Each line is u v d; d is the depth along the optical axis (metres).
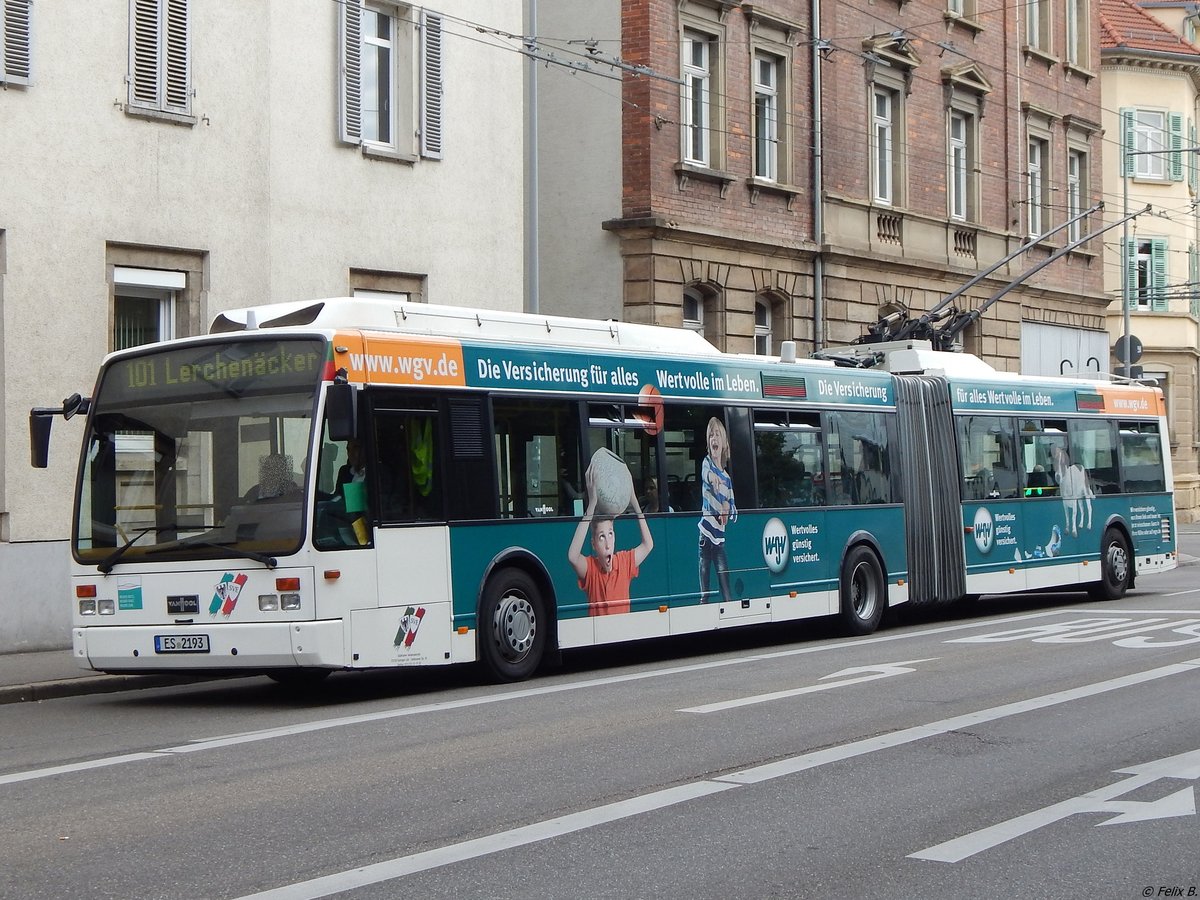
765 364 17.94
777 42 30.58
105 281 18.41
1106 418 24.33
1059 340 41.44
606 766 9.63
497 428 14.27
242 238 19.92
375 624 12.88
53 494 17.84
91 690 14.88
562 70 28.06
